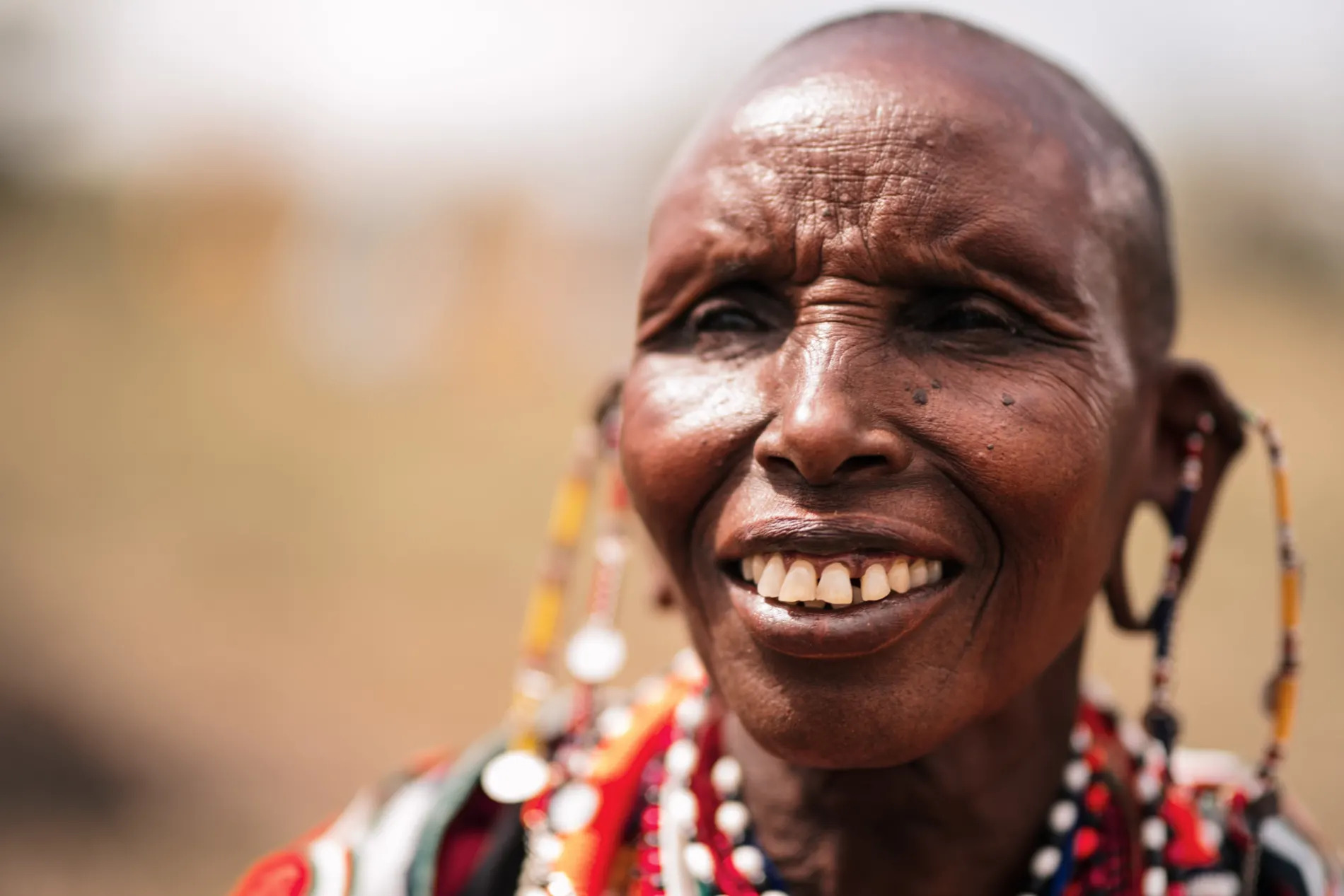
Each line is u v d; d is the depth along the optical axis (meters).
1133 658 5.51
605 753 1.69
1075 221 1.35
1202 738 4.93
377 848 1.70
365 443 8.97
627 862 1.64
